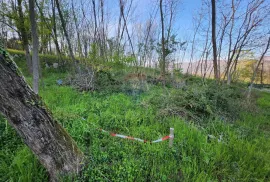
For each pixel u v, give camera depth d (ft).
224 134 9.69
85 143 7.84
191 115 11.75
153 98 13.92
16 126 4.53
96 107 12.25
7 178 5.46
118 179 5.69
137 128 9.49
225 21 22.02
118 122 10.05
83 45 22.50
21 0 19.21
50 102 12.30
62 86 18.60
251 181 6.29
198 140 8.48
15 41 36.14
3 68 3.95
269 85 43.68
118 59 20.62
